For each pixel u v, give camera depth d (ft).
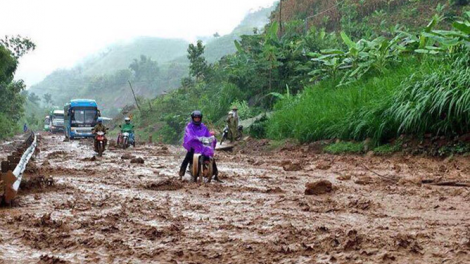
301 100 72.49
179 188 27.63
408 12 138.10
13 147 87.61
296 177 33.45
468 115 38.81
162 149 71.05
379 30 133.18
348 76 68.69
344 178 31.40
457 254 12.82
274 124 69.56
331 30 164.04
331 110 58.03
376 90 53.52
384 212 19.83
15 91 185.68
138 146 85.97
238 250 13.60
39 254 13.34
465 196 23.53
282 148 58.49
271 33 103.45
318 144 54.75
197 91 168.45
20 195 23.76
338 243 13.87
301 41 99.86
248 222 17.63
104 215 18.80
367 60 67.15
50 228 16.44
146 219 18.21
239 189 27.25
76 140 110.32
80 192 25.17
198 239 14.96
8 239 14.93
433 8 134.21
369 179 30.19
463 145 38.86
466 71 41.39
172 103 179.32
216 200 23.26
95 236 15.31
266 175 34.83
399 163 39.65
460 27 46.03
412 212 19.81
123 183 29.43
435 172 33.60
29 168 34.71
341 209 20.21
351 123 50.65
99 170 37.19
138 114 210.59
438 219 18.22
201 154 30.53
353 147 48.57
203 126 31.78
